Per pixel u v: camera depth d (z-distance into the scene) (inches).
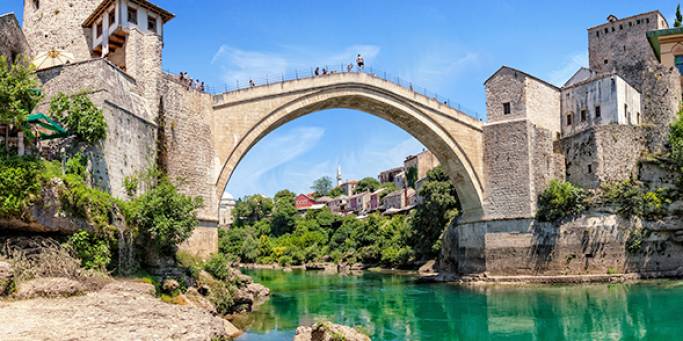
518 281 1788.9
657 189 1786.4
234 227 4414.4
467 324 1178.6
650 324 1096.8
